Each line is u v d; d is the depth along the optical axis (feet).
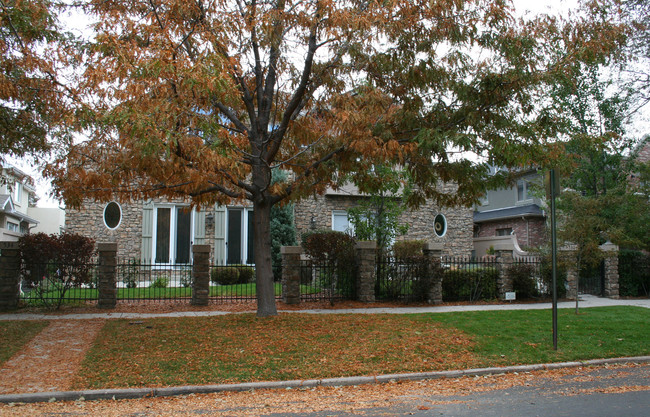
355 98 30.45
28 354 25.05
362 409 18.58
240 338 28.50
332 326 31.89
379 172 40.70
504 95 32.07
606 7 36.99
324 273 44.39
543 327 33.30
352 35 30.22
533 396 20.43
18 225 83.92
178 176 27.40
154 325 31.89
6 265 38.19
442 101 34.06
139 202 62.28
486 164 35.01
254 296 44.57
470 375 24.08
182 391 20.77
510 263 48.98
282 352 25.96
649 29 49.78
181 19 29.12
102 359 24.32
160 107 23.47
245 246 64.85
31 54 28.84
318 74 31.99
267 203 34.76
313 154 36.47
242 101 33.55
